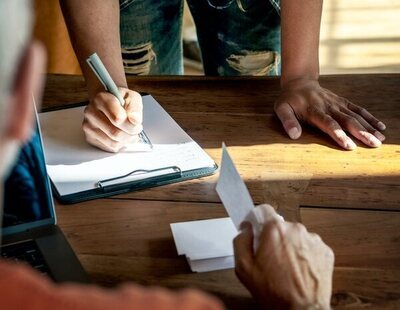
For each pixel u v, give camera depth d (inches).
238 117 55.8
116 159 50.2
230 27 70.6
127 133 50.8
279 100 57.1
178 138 52.5
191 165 49.1
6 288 21.9
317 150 51.3
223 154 40.9
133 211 45.0
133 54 73.2
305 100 55.9
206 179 48.0
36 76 20.5
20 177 41.0
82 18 58.4
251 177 48.2
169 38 73.6
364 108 56.7
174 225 43.1
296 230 36.7
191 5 72.2
